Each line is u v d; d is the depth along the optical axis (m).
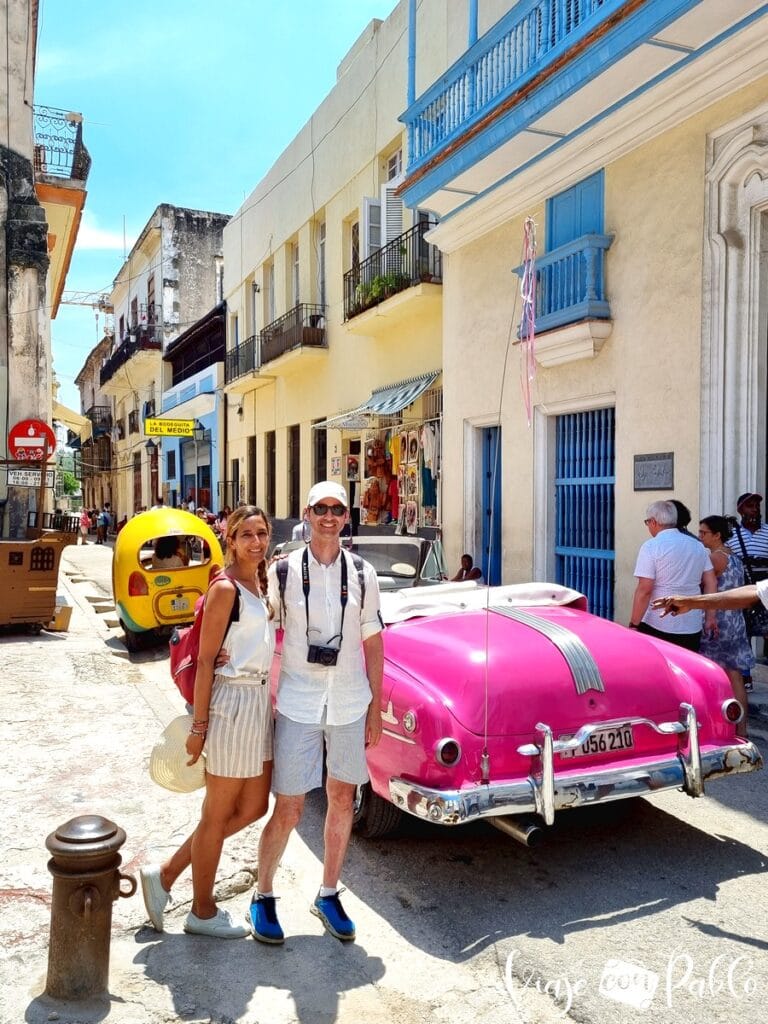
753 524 6.53
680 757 3.99
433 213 11.90
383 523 15.38
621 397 9.01
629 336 8.88
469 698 3.79
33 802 4.68
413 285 13.12
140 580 9.02
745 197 7.61
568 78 8.33
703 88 7.80
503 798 3.61
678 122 8.20
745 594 3.73
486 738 3.72
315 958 3.29
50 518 12.32
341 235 17.23
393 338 15.12
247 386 22.38
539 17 9.30
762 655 7.76
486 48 10.13
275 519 21.30
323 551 3.47
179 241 32.62
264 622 3.27
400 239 14.05
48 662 8.33
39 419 12.41
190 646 3.38
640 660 4.19
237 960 3.25
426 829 4.62
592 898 3.80
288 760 3.30
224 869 3.96
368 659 3.50
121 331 41.12
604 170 9.20
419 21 13.91
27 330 12.34
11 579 9.63
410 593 5.23
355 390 16.73
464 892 3.88
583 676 3.98
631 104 8.38
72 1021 2.82
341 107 17.05
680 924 3.57
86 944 2.95
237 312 24.47
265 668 3.26
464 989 3.10
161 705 6.81
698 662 4.40
